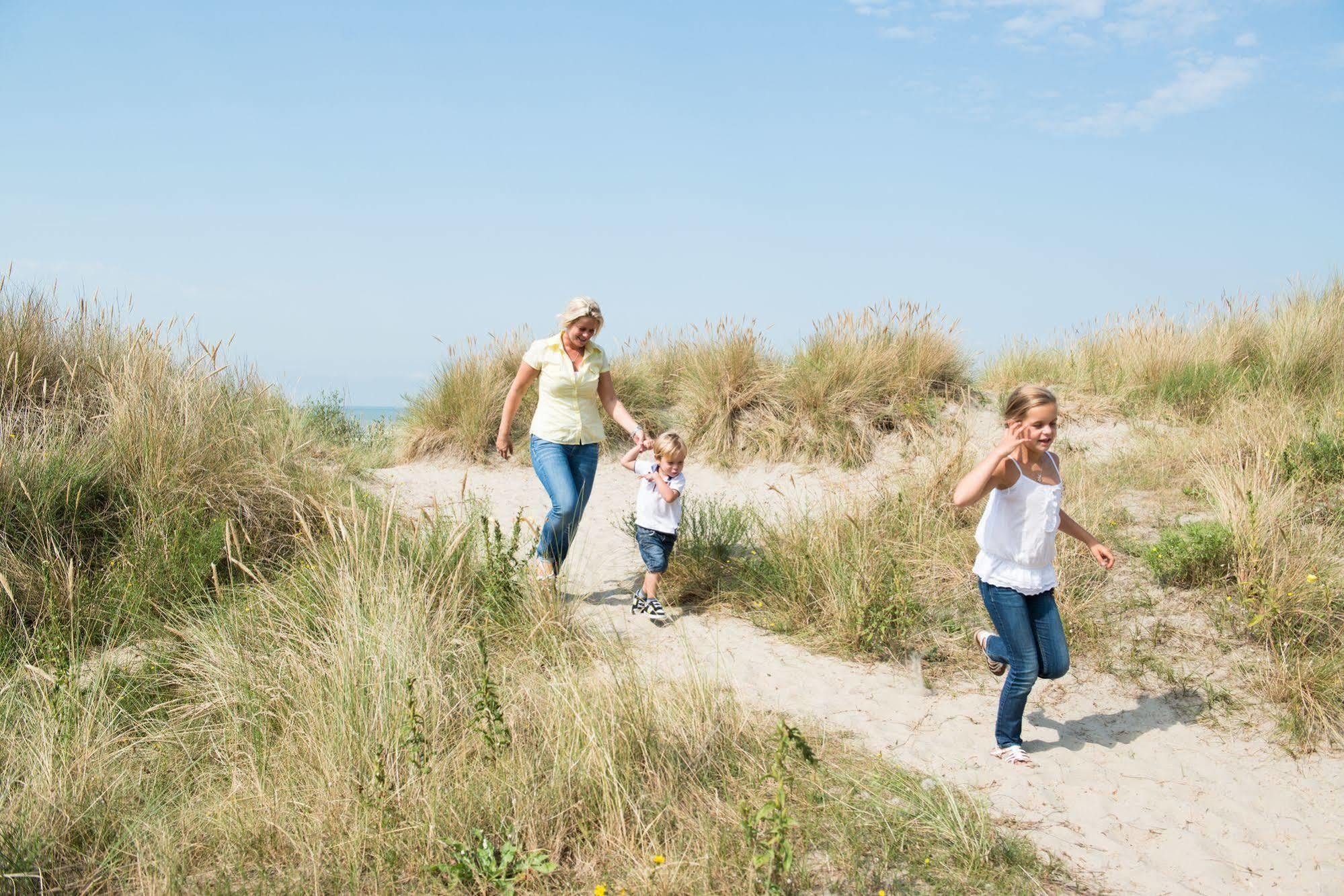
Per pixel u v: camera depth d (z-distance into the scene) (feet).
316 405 37.63
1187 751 12.59
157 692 13.39
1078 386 31.32
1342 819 10.89
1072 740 12.97
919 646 16.15
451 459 33.19
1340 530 17.49
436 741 11.69
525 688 13.38
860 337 33.99
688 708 12.34
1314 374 27.81
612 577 20.29
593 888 9.18
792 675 15.11
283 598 15.76
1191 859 10.09
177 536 17.25
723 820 10.20
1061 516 12.51
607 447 33.71
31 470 17.37
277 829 10.00
